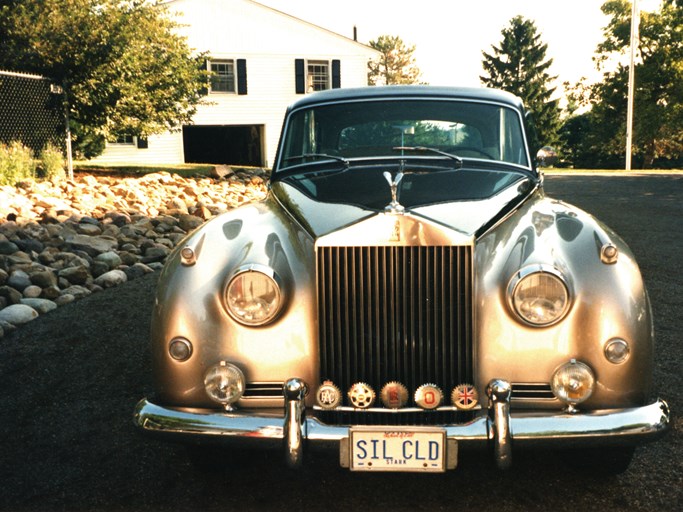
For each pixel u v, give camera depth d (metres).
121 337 4.92
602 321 2.61
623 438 2.53
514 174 3.56
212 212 9.63
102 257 6.73
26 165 11.35
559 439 2.51
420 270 2.61
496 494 2.87
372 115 3.90
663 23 41.78
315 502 2.84
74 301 5.80
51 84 12.68
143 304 5.68
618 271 2.70
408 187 3.23
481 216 2.88
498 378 2.64
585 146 54.16
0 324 5.00
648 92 43.25
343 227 2.65
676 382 3.93
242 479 3.05
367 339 2.66
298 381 2.58
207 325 2.69
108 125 13.85
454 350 2.66
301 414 2.56
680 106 42.16
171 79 14.41
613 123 48.94
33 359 4.54
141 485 3.00
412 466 2.52
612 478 2.97
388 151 3.84
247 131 30.73
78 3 13.15
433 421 2.66
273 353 2.68
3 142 12.23
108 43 12.88
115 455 3.29
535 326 2.61
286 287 2.69
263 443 2.57
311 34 29.20
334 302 2.65
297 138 3.95
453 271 2.62
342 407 2.65
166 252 7.32
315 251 2.64
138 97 13.87
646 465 3.07
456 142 3.82
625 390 2.62
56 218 8.15
